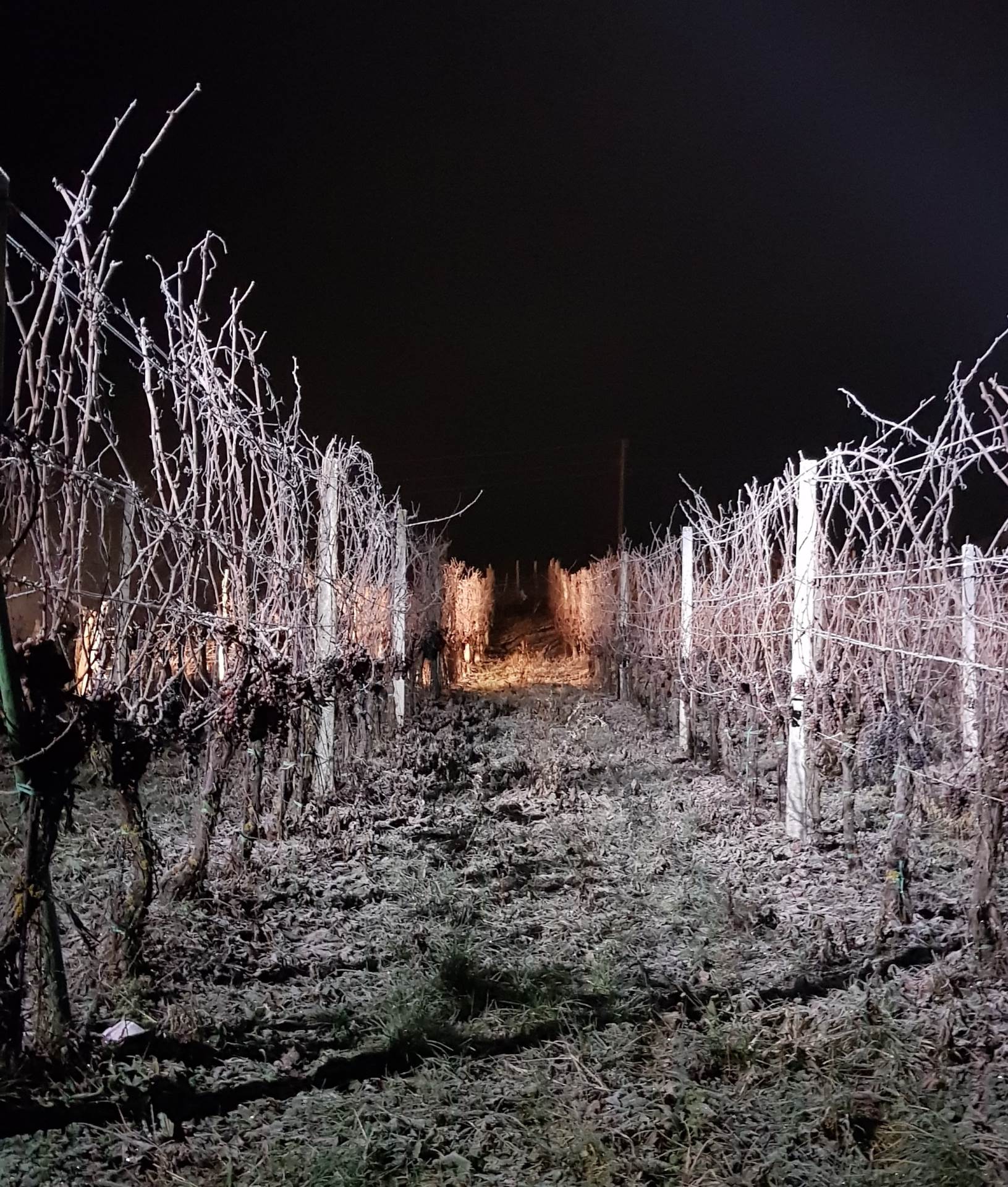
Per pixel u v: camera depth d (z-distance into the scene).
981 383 3.74
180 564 3.95
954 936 4.38
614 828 6.59
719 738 8.42
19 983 3.02
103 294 3.18
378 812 6.96
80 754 2.99
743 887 5.32
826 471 6.47
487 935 4.64
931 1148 2.78
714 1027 3.54
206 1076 3.23
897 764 4.89
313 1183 2.67
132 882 4.73
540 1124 3.01
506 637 26.45
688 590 9.38
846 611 6.62
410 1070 3.32
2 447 2.86
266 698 4.88
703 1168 2.78
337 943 4.50
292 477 5.57
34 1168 2.72
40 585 3.00
